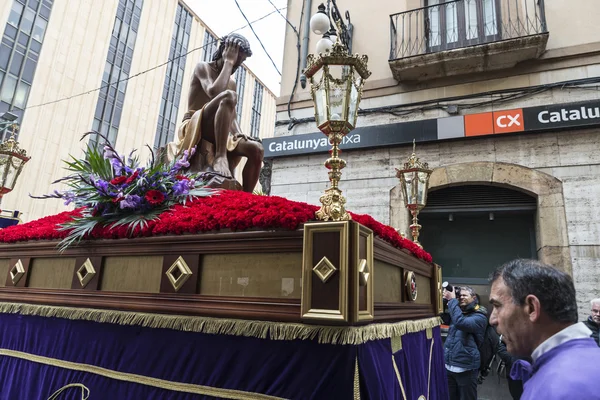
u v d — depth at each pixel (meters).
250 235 1.44
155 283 1.64
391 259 1.76
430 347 2.40
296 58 7.41
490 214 5.90
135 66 23.50
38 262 2.12
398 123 6.15
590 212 5.02
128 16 23.38
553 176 5.30
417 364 2.03
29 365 1.94
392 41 6.55
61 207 18.64
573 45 5.61
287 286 1.36
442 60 5.90
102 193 1.91
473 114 5.75
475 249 6.20
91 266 1.84
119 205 1.90
